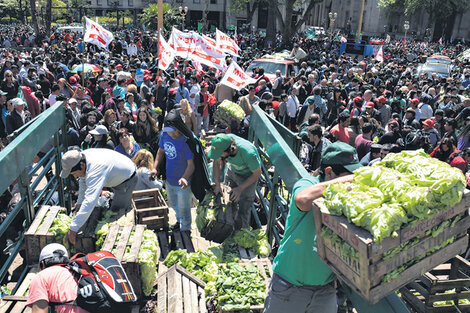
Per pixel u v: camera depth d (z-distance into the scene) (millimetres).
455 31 70000
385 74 19062
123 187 4719
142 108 7723
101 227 4234
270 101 9805
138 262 3678
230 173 4977
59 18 68312
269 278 3797
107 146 6672
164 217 4848
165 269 4152
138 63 14336
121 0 70250
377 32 72312
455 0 62469
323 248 2037
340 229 1841
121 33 43625
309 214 2393
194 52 11945
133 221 4555
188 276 3789
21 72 14539
